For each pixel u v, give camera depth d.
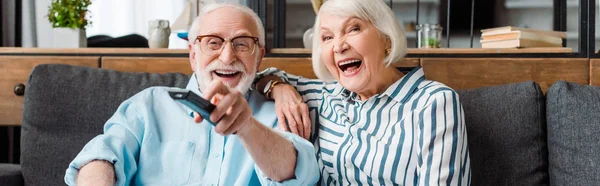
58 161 1.79
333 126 1.63
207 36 1.67
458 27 4.59
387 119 1.55
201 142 1.65
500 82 1.94
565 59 1.92
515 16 4.52
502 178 1.63
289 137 1.51
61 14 2.26
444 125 1.45
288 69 2.01
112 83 1.86
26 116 1.85
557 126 1.63
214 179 1.61
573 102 1.62
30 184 1.81
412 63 1.97
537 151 1.65
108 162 1.49
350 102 1.66
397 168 1.48
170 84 1.87
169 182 1.62
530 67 1.93
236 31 1.67
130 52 2.06
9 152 3.47
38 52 2.08
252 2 2.09
